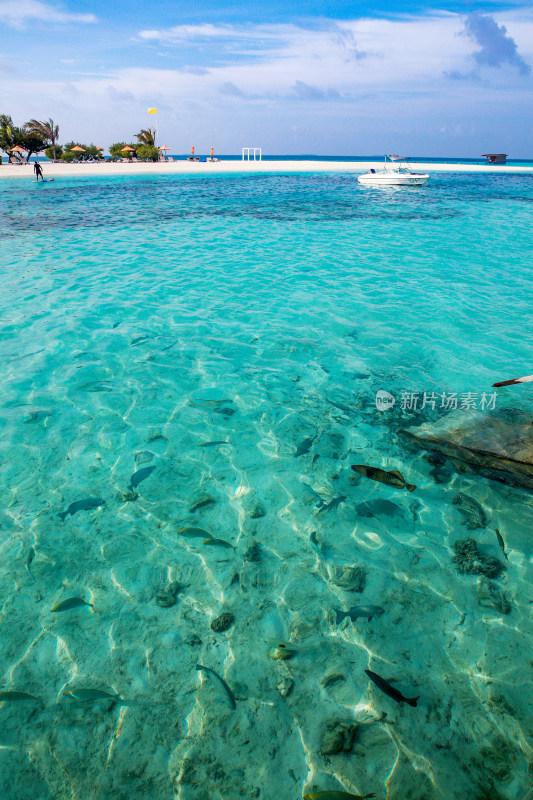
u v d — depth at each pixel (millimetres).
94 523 3840
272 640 2930
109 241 14516
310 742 2391
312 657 2816
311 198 26375
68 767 2285
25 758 2316
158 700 2582
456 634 2943
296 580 3359
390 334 7734
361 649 2861
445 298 9477
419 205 23891
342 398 5824
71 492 4184
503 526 3844
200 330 7785
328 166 57188
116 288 9836
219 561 3518
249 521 3906
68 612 3078
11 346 6988
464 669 2732
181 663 2779
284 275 11023
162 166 50812
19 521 3832
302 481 4371
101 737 2410
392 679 2684
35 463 4527
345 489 4270
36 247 13500
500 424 4953
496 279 10859
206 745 2379
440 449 4711
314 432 5129
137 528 3809
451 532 3777
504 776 2234
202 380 6199
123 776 2254
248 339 7492
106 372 6336
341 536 3750
